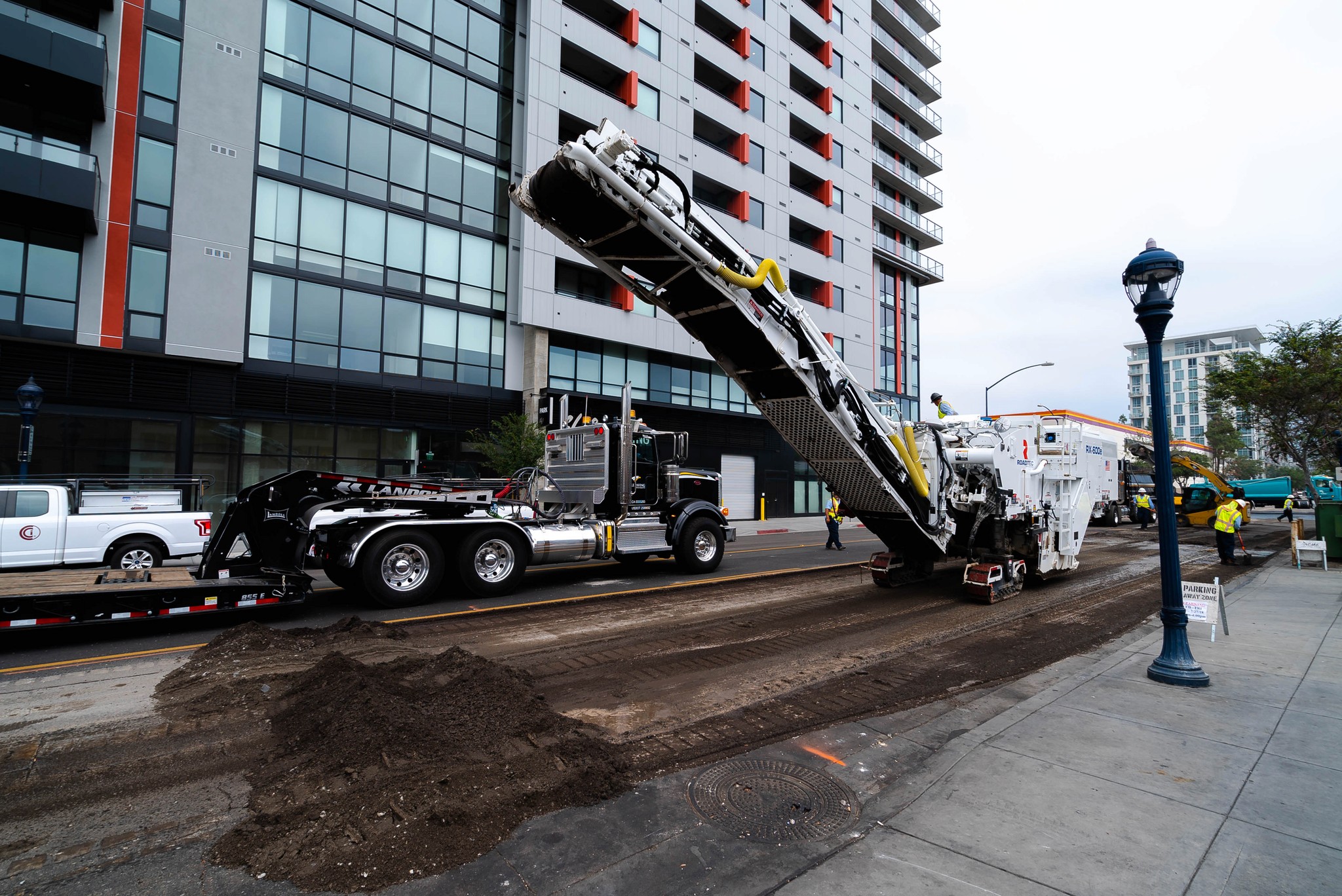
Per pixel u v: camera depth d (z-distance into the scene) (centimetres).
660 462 1211
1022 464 1057
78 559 1023
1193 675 546
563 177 639
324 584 1091
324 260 1884
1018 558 1036
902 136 4306
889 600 966
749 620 820
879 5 4131
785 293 813
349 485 916
